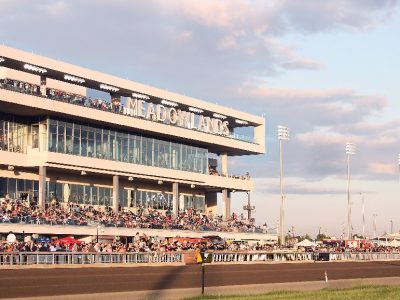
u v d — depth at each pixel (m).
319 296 41.06
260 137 117.81
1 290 42.19
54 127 84.12
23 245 65.06
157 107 96.81
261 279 58.47
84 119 86.62
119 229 86.69
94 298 40.06
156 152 99.94
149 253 72.00
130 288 46.72
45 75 83.88
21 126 84.06
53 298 39.28
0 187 81.69
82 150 87.81
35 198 85.25
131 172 94.81
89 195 92.75
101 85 89.75
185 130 101.31
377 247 122.00
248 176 118.06
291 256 88.69
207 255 44.25
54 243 69.69
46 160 82.88
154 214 99.25
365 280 60.06
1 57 76.81
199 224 101.50
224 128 109.62
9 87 76.44
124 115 91.00
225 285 51.59
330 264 82.62
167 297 41.31
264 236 112.62
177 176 102.75
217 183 110.50
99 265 64.62
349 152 119.75
